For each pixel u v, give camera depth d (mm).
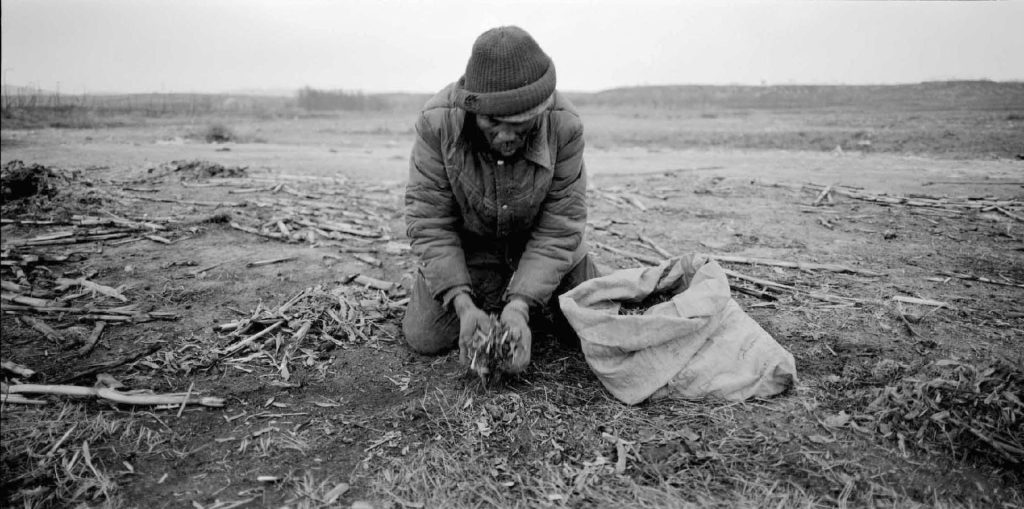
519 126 2531
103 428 2717
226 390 3070
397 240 5812
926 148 14070
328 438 2680
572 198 3035
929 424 2578
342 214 6836
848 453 2488
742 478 2367
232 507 2262
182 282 4547
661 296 3406
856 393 2844
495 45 2428
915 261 4891
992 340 3383
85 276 4621
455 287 3051
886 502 2232
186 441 2658
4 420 2779
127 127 26891
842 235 5770
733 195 7945
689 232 6059
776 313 3857
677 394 2895
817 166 11203
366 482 2396
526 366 3061
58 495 2324
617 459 2498
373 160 13383
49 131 23656
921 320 3658
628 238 5891
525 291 2998
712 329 2971
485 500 2283
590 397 2953
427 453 2549
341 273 4770
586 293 3189
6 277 4586
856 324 3654
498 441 2625
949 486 2301
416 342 3398
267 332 3629
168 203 7199
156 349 3484
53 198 6988
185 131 24266
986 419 2512
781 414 2754
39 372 3229
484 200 2924
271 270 4832
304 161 12852
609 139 21312
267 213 6750
